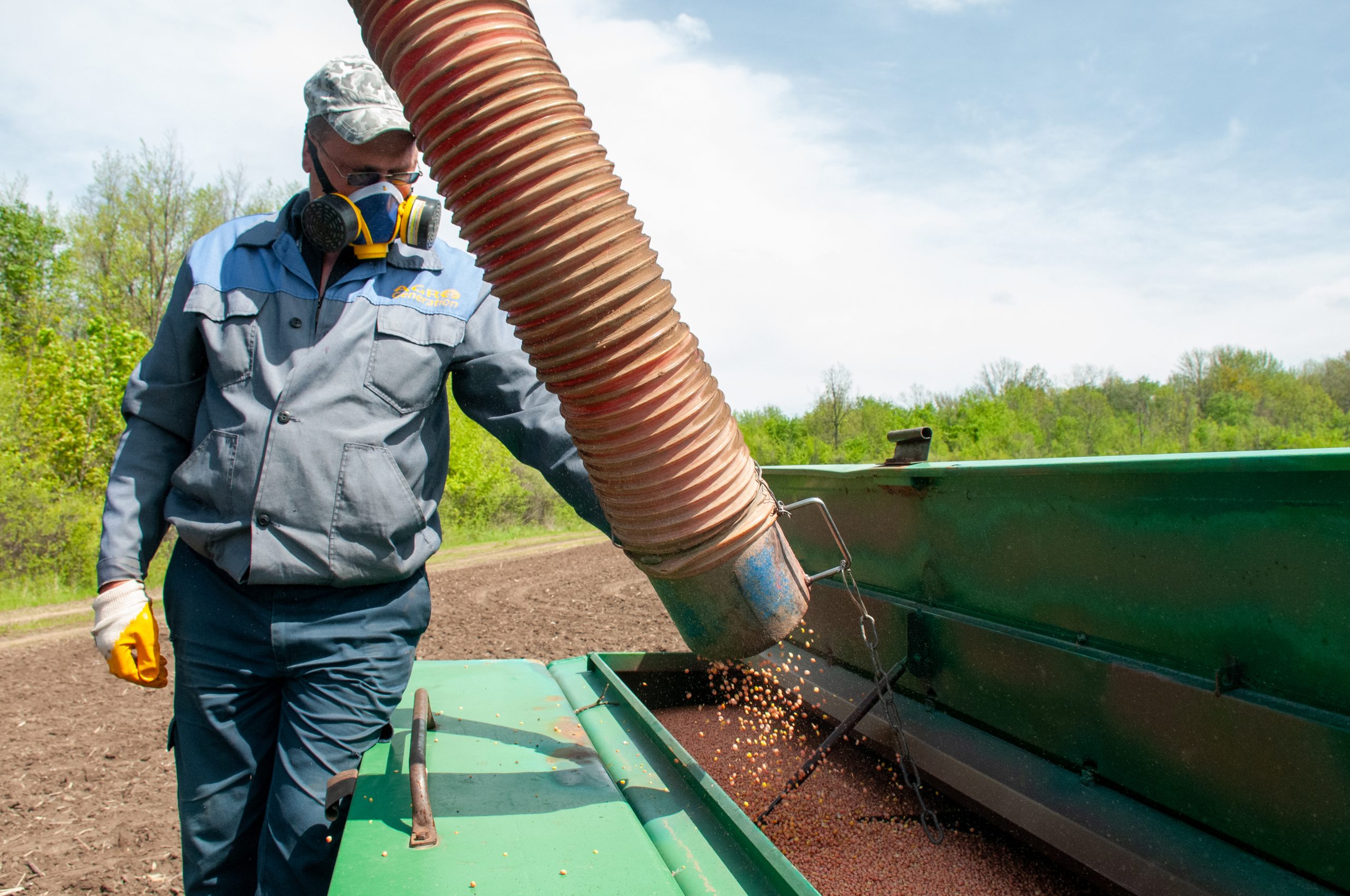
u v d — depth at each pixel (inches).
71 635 419.8
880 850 98.0
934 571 111.8
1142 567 80.7
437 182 67.7
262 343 86.3
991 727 103.3
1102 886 84.7
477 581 556.1
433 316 90.5
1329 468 58.9
